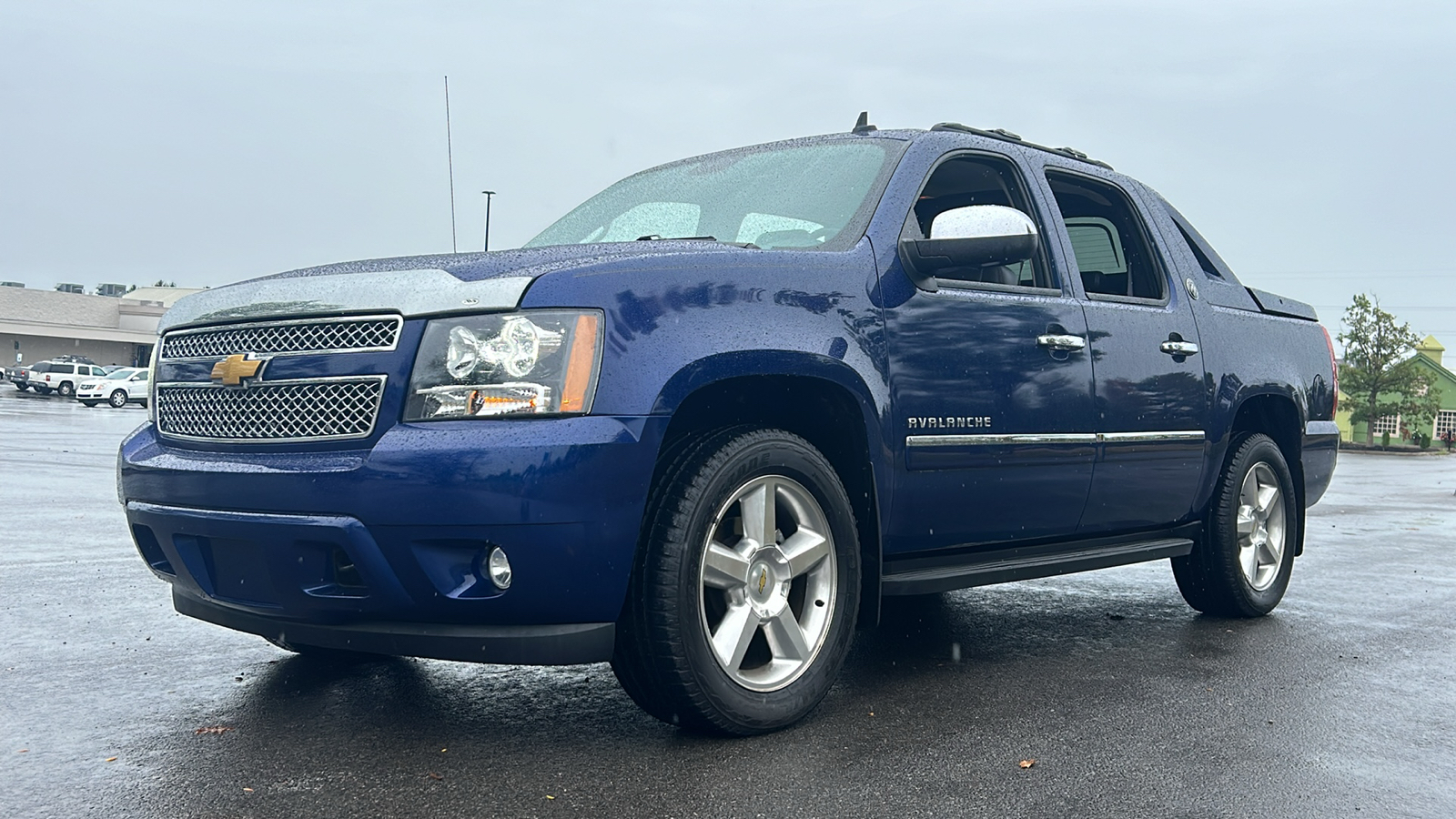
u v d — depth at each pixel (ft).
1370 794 9.16
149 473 10.47
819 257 11.16
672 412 9.54
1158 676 13.08
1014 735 10.55
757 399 11.07
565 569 9.14
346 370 9.54
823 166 13.23
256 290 10.40
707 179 14.10
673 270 10.02
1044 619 16.65
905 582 11.71
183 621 15.52
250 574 9.89
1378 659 14.25
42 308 245.86
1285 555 17.46
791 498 10.70
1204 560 16.46
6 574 19.26
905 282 11.79
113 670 12.76
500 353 9.21
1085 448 13.50
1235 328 16.62
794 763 9.60
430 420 9.27
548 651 9.30
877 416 11.14
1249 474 16.81
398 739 10.17
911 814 8.49
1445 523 35.40
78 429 80.64
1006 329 12.60
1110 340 14.01
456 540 9.09
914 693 12.05
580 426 9.13
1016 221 11.21
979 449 12.19
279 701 11.47
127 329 258.57
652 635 9.62
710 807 8.53
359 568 9.23
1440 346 216.74
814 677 10.74
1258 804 8.87
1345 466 99.71
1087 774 9.52
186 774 9.23
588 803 8.59
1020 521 13.11
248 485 9.57
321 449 9.53
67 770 9.33
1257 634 15.76
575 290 9.43
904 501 11.66
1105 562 14.30
